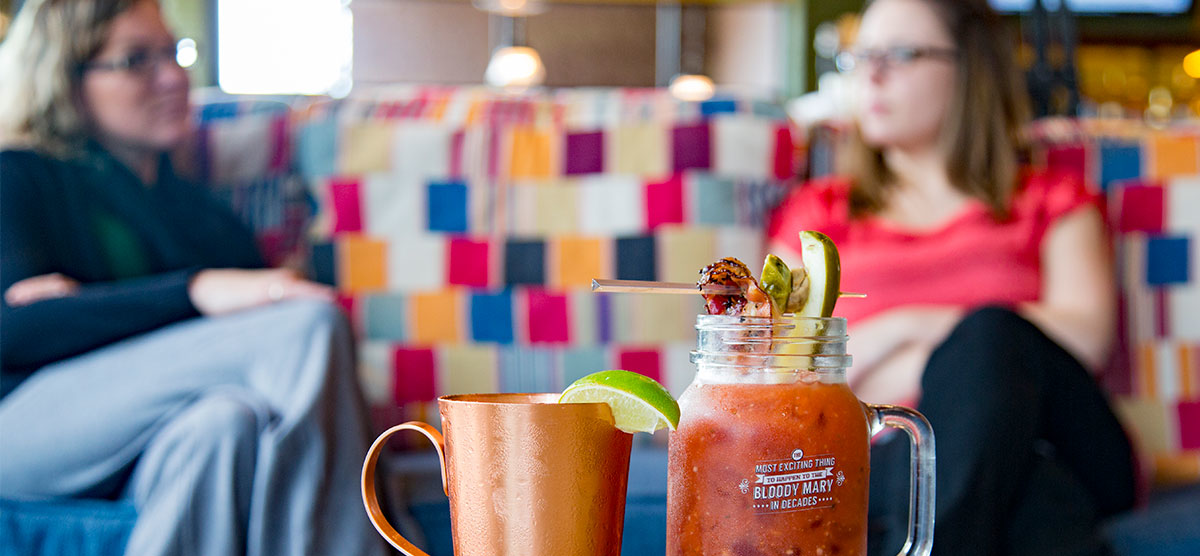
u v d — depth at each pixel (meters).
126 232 1.57
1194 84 5.76
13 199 1.45
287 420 1.14
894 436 1.26
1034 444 1.16
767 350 0.65
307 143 1.81
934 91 1.75
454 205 1.79
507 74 5.58
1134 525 1.29
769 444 0.63
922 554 0.67
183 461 1.12
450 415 0.63
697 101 1.86
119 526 1.19
